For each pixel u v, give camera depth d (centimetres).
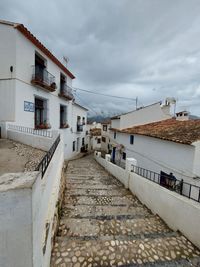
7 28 819
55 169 439
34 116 1018
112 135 1858
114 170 934
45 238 221
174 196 368
